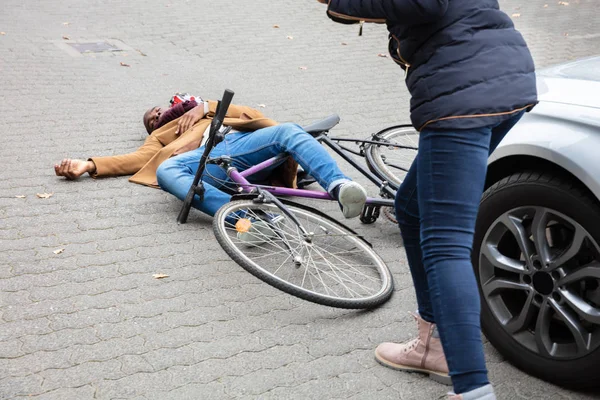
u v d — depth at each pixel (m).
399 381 3.19
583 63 3.45
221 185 4.76
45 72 7.80
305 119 6.82
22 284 3.85
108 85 7.52
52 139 5.97
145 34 9.64
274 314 3.70
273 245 4.40
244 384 3.14
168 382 3.13
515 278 3.21
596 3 12.69
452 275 2.46
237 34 9.91
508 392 3.08
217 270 4.11
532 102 2.58
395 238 4.64
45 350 3.31
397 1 2.38
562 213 2.96
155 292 3.85
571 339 3.12
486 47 2.51
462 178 2.48
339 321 3.68
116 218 4.67
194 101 5.53
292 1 12.04
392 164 4.89
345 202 4.13
